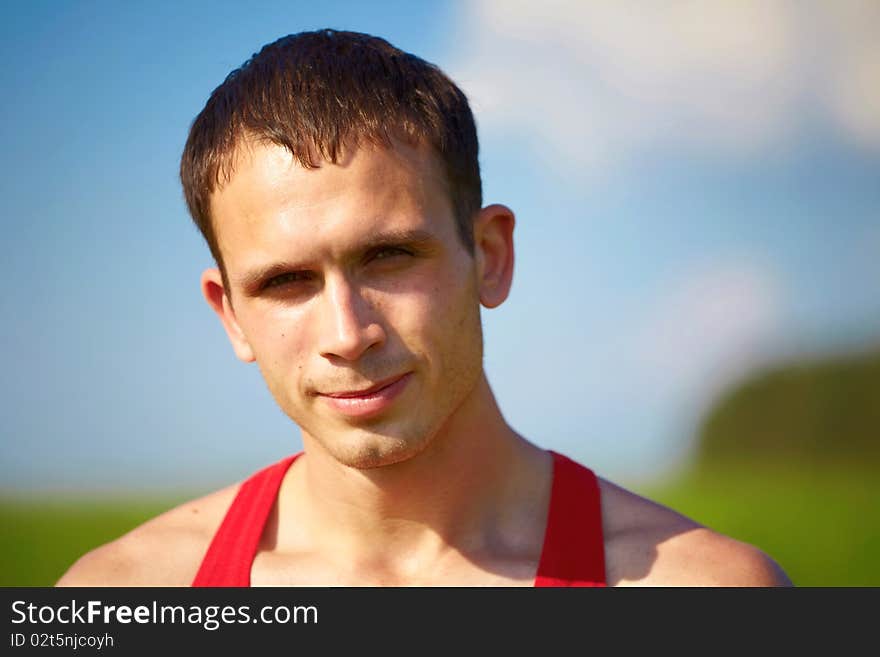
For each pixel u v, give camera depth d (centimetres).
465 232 273
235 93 276
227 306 296
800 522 1323
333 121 254
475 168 291
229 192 262
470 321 269
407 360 251
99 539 1273
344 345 243
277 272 254
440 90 287
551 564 288
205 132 280
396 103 266
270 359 262
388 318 250
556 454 329
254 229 255
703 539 302
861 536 1218
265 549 311
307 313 255
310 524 309
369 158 251
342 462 260
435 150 267
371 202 249
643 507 312
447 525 294
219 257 280
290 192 249
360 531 296
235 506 324
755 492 1738
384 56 285
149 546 325
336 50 283
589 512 301
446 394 261
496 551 295
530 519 303
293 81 267
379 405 250
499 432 303
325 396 255
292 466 333
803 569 1127
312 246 246
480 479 296
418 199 256
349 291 248
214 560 308
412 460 284
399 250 254
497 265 296
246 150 259
